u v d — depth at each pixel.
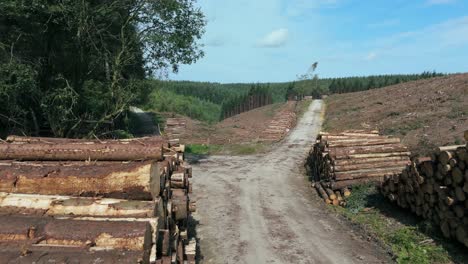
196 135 38.47
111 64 22.14
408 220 11.27
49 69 21.16
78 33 20.02
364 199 13.83
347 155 15.27
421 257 8.88
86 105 22.31
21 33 19.27
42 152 7.24
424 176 10.40
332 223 12.09
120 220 5.27
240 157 27.47
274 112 62.53
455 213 9.19
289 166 23.52
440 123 23.70
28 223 4.99
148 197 5.87
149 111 62.78
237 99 107.50
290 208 14.06
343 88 99.88
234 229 11.70
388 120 30.78
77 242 4.76
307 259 9.34
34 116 20.20
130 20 22.80
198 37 24.48
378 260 9.06
